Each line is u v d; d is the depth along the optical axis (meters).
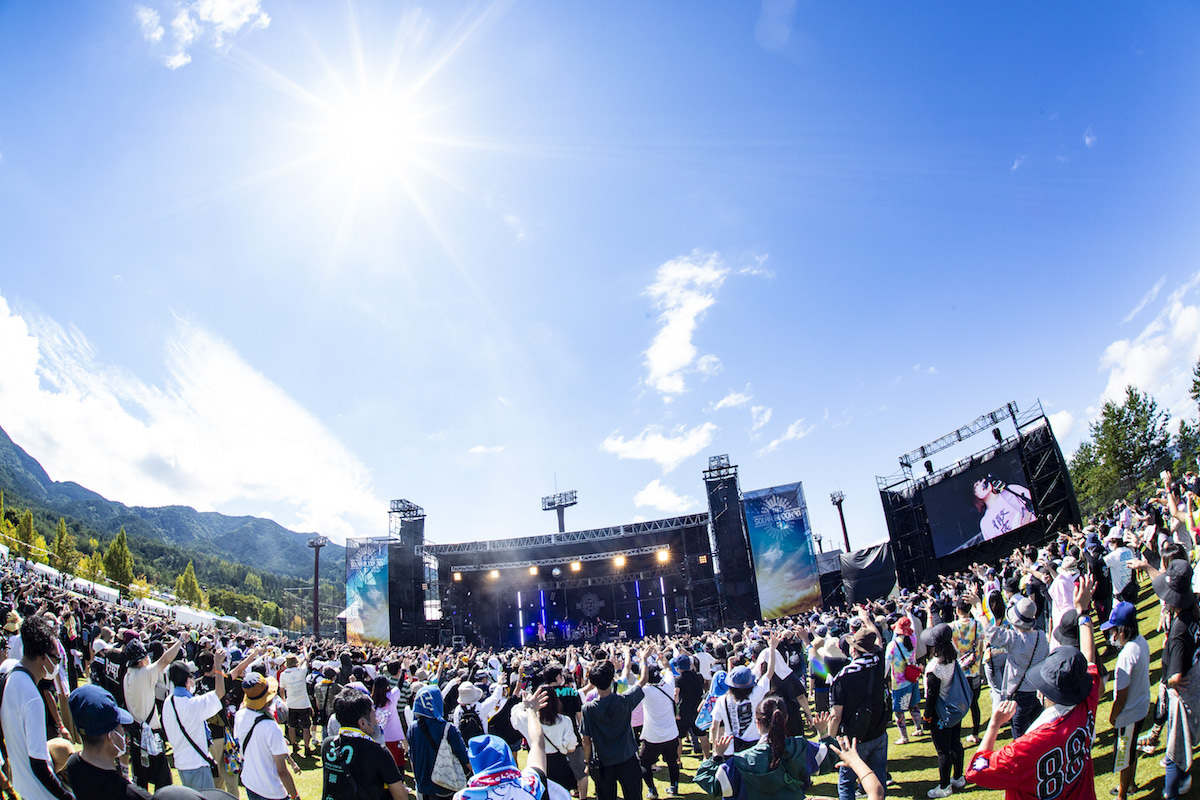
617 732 6.97
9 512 110.31
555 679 7.38
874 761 6.46
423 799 5.86
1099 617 12.37
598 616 48.62
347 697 5.32
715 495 40.00
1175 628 5.76
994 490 33.59
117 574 90.62
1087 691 3.70
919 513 38.84
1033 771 3.61
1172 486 12.73
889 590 40.09
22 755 4.32
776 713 4.77
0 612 10.09
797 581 37.00
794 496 38.06
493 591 48.94
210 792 3.15
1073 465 66.31
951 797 7.55
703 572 41.44
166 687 8.09
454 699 8.62
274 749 5.99
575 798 7.16
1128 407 52.38
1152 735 7.07
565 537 42.97
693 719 10.59
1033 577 10.86
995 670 8.05
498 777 3.55
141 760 7.19
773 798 4.63
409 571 43.62
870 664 6.58
